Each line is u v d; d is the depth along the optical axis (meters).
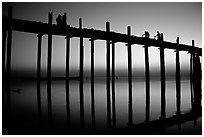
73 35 8.58
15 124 5.32
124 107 7.85
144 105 8.33
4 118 5.95
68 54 9.98
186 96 11.11
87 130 4.83
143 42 10.23
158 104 8.59
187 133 4.59
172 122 5.63
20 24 7.34
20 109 7.31
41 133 4.57
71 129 4.92
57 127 5.07
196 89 14.44
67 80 10.26
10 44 7.36
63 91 13.56
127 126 5.20
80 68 9.56
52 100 9.38
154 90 14.55
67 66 10.24
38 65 10.16
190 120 5.88
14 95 10.83
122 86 19.41
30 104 8.29
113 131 4.78
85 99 9.84
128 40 9.73
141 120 5.84
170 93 12.56
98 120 5.80
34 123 5.41
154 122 5.62
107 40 9.36
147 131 4.78
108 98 9.73
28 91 12.99
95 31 8.89
